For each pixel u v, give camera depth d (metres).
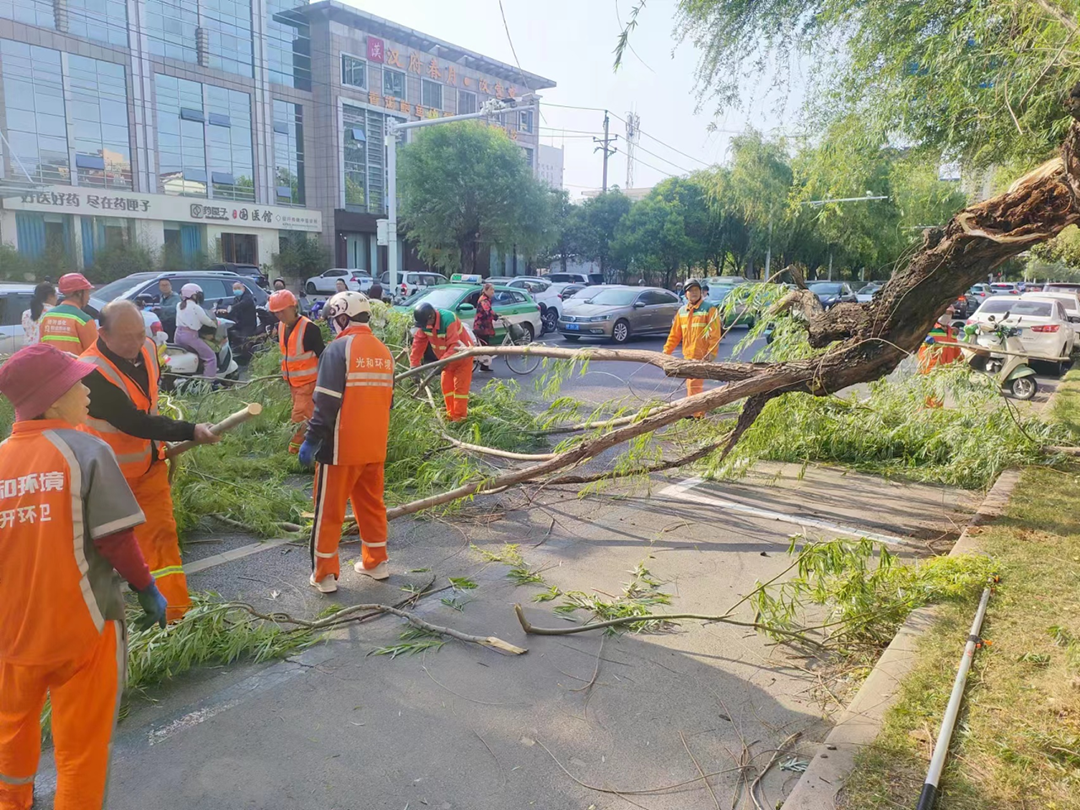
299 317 7.80
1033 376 12.80
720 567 5.39
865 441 8.40
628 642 4.28
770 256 41.22
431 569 5.29
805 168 10.21
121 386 3.76
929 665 3.77
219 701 3.62
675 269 49.25
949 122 7.59
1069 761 3.02
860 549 4.45
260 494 6.38
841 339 5.09
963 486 7.56
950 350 8.99
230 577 5.07
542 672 3.94
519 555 5.57
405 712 3.55
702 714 3.57
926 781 2.83
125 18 32.97
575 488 7.32
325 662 4.00
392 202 24.11
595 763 3.20
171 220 35.78
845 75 7.46
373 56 44.28
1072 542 5.52
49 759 3.18
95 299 13.38
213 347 11.70
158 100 34.72
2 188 27.48
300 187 42.81
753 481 7.70
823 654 4.17
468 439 8.21
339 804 2.91
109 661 2.53
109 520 2.44
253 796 2.94
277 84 40.38
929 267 4.45
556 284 30.81
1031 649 3.92
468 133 36.25
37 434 2.43
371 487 4.92
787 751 3.30
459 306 15.87
